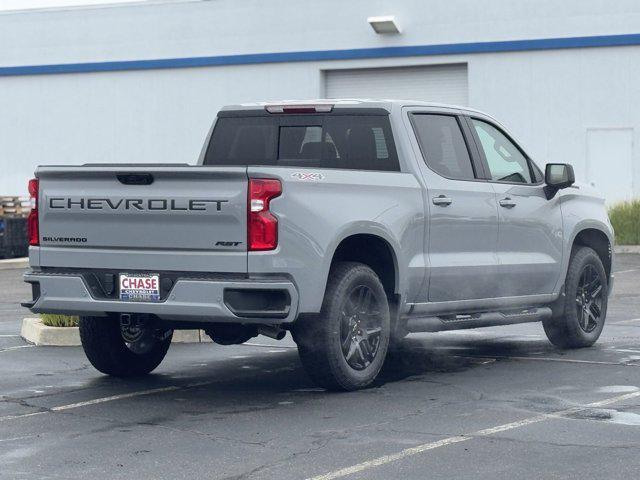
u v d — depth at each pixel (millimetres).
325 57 35594
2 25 39969
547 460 6773
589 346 11789
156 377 10062
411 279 9617
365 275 9141
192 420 8070
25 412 8438
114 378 10023
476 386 9359
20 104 40000
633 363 10602
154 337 10070
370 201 9219
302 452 7047
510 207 10672
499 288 10570
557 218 11242
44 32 39375
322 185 8812
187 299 8516
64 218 9047
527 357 11078
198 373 10289
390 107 9891
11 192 40281
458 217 10070
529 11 33000
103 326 9734
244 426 7840
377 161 9891
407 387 9352
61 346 12125
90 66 38750
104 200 8844
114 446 7273
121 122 38500
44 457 6996
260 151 10453
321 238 8680
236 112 10602
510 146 11070
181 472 6598
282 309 8500
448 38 34031
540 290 11094
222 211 8445
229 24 36781
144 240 8727
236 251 8445
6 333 13477
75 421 8094
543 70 33031
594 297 11797
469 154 10445
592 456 6859
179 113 37688
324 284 8719
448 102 34594
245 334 9414
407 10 34500
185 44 37375
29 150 39938
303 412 8320
